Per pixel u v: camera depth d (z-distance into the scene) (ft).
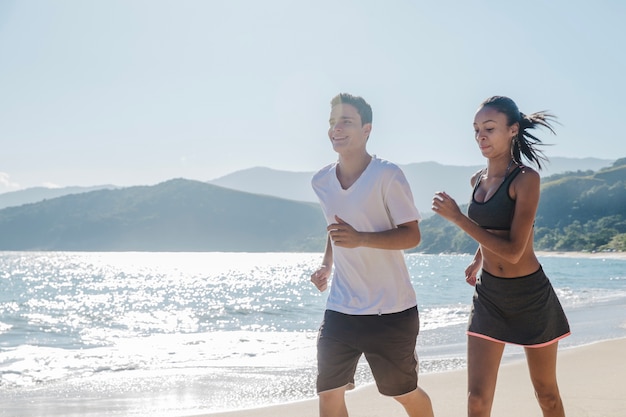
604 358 26.04
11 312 73.67
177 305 83.30
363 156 11.69
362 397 20.12
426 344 34.88
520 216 11.08
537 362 11.69
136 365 30.78
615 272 160.66
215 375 26.61
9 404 21.27
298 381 24.95
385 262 11.33
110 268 293.23
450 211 10.83
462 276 154.20
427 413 11.87
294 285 141.79
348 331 11.48
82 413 19.77
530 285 11.30
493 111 11.65
